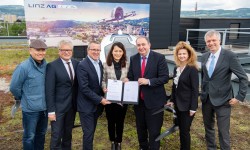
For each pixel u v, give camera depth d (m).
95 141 3.94
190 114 3.04
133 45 5.46
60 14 10.83
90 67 3.05
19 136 4.06
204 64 3.13
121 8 11.83
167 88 6.53
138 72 3.12
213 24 13.55
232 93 3.08
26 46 15.17
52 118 2.93
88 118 3.12
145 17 12.45
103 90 3.25
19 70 2.74
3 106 5.49
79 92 3.10
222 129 3.08
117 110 3.42
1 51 13.20
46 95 2.89
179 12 13.90
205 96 3.15
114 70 3.29
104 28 11.73
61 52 2.92
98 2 11.36
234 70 2.90
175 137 4.01
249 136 4.15
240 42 14.27
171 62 7.66
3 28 20.05
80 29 11.24
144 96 3.11
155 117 3.13
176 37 14.16
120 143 3.62
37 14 10.52
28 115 2.86
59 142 3.07
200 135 4.16
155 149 3.21
